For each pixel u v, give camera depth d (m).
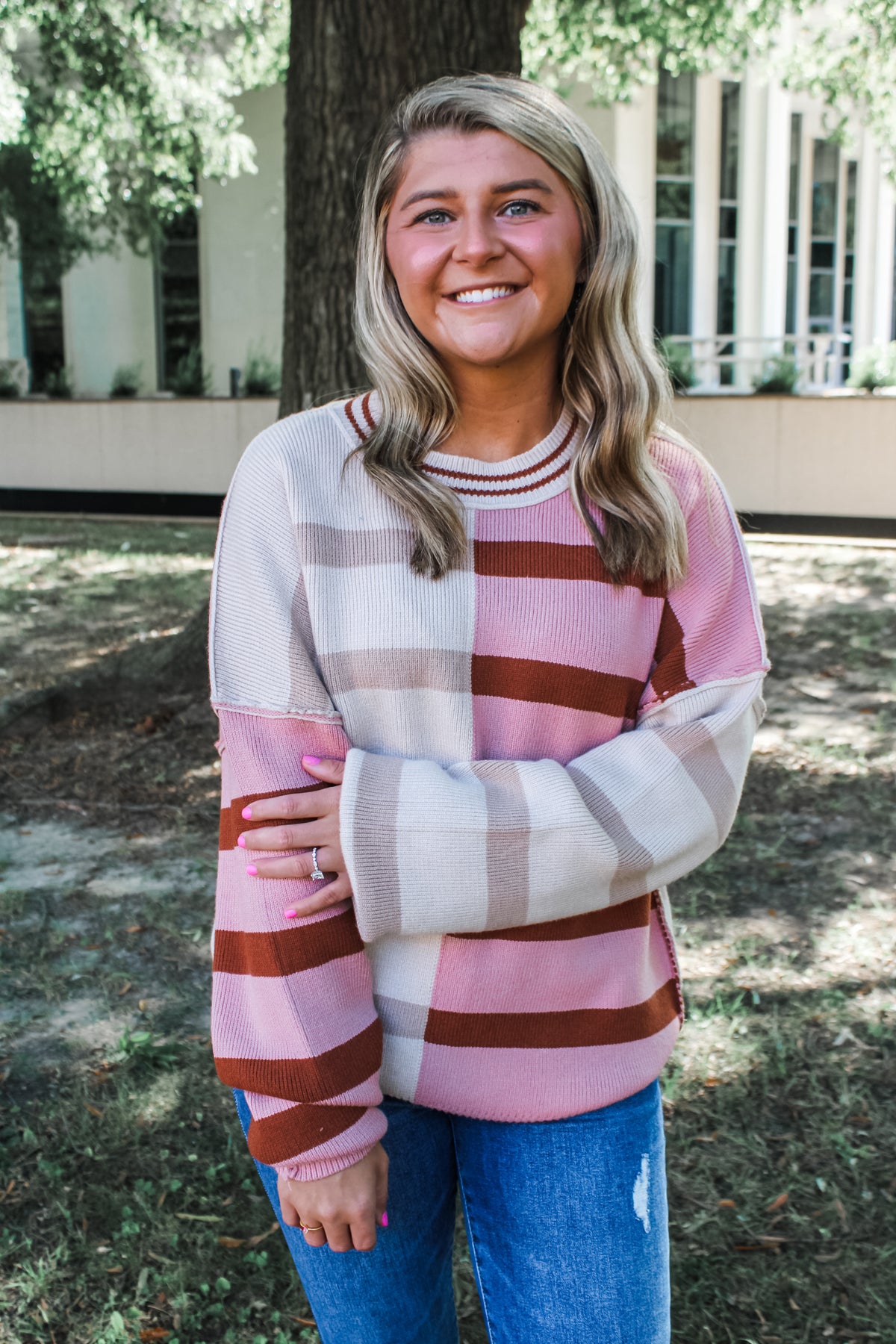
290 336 5.64
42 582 9.82
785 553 11.09
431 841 1.26
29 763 5.35
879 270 19.14
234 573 1.35
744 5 10.60
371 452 1.34
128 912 3.98
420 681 1.33
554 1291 1.33
